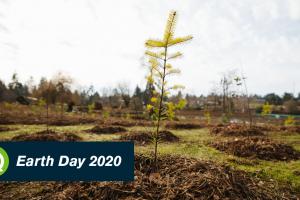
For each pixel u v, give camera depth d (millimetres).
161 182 3611
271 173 4695
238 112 30953
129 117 19359
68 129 11484
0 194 3762
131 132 9062
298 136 10164
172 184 3553
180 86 4195
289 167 5227
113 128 10836
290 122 15617
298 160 5973
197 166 4074
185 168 4047
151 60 4168
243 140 7465
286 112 38406
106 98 49000
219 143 7570
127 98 31969
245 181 3881
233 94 14578
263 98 63000
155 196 3281
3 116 16359
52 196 3525
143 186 3488
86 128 12078
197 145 7648
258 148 6594
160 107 4332
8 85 48500
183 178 3725
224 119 18016
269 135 10367
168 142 8148
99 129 10617
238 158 5949
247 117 27406
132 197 3262
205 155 6156
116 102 40719
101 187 3500
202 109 38688
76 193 3451
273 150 6453
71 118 16984
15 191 3852
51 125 13391
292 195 3746
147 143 7832
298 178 4457
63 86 18750
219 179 3570
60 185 3869
